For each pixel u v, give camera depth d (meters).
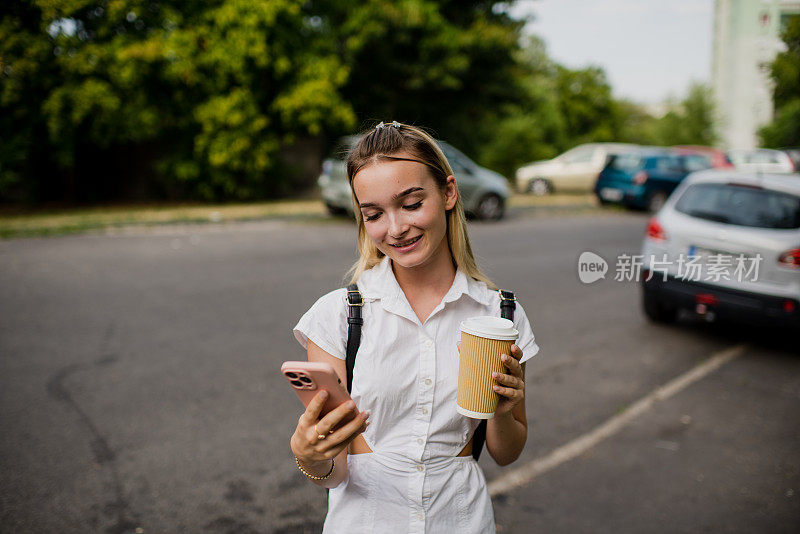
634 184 13.95
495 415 1.23
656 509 2.84
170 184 14.94
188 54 12.28
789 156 13.83
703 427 3.69
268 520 2.66
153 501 2.77
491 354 1.17
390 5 14.84
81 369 4.19
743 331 5.70
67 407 3.63
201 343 4.76
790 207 4.61
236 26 12.59
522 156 21.00
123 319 5.28
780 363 4.85
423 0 15.66
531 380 4.40
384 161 1.25
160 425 3.46
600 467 3.21
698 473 3.16
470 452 1.43
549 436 3.54
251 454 3.19
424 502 1.31
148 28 12.73
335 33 15.16
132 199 15.01
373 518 1.31
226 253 8.24
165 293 6.14
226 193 14.55
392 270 1.38
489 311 1.39
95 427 3.41
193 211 12.50
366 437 1.35
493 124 21.38
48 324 5.07
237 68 12.63
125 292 6.12
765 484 3.06
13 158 12.50
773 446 3.47
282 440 3.35
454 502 1.33
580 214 13.88
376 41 15.34
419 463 1.31
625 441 3.50
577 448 3.41
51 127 12.10
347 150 1.38
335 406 1.11
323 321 1.36
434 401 1.32
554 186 17.56
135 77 12.12
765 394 4.22
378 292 1.34
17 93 12.05
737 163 14.29
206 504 2.76
